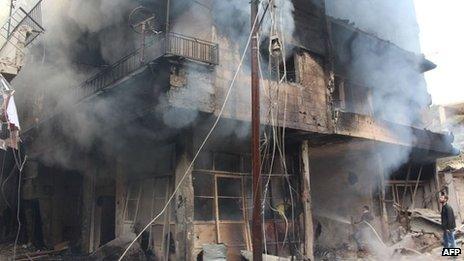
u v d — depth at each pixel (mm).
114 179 14625
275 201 13234
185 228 10227
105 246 12445
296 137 13609
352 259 14219
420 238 16172
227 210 12008
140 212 12859
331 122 13430
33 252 15102
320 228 16234
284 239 13055
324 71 13898
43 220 16562
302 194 13547
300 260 12805
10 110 10164
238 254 11680
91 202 15258
